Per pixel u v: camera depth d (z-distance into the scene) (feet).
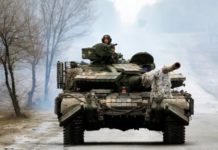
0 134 106.22
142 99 90.89
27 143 92.02
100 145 87.45
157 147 83.92
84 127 91.09
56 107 91.35
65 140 88.63
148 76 89.35
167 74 88.53
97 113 88.69
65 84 98.58
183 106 88.02
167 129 88.02
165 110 86.94
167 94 88.48
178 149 81.61
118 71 94.38
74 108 88.02
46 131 112.98
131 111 89.86
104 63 98.27
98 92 92.68
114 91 93.71
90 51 98.58
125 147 84.33
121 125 91.97
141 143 90.74
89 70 97.19
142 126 92.27
